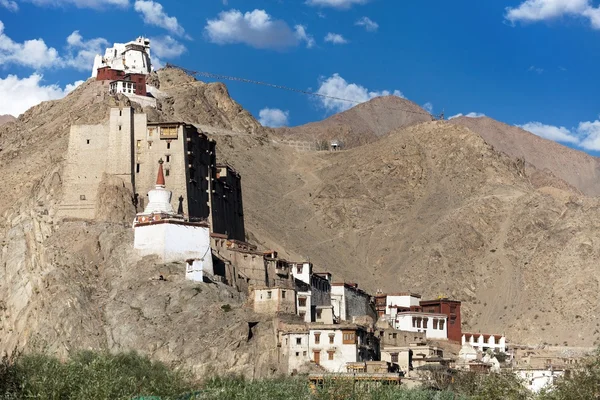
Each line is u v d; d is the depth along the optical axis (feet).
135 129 641.81
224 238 600.80
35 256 604.90
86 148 640.58
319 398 377.91
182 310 528.63
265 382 408.67
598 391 346.95
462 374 496.64
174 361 494.18
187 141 643.45
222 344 501.56
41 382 338.54
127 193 625.00
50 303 542.16
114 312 534.37
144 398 365.20
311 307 562.66
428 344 634.02
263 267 605.73
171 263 565.12
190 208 632.79
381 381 419.33
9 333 571.69
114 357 444.55
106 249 583.17
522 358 647.15
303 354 499.51
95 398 331.98
